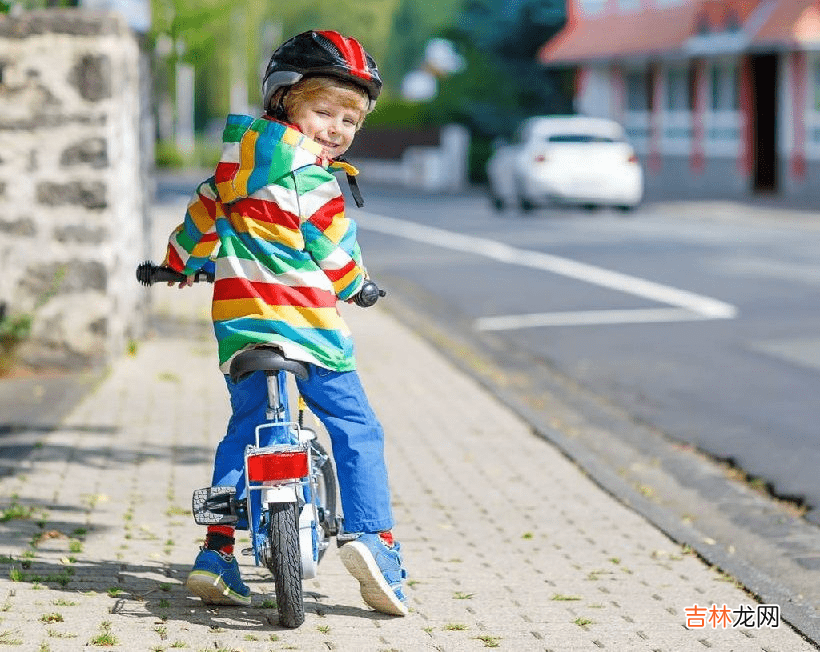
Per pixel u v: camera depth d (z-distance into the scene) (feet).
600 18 269.64
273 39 511.81
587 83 269.64
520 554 36.17
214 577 29.14
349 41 27.81
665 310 87.66
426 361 69.15
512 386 65.21
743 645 28.71
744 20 211.61
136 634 27.53
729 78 226.79
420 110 309.42
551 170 169.99
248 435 28.84
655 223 156.56
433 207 193.57
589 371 68.59
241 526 28.73
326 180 27.40
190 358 65.82
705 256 117.70
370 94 28.12
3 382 58.29
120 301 63.67
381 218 170.60
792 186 211.20
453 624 29.35
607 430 55.93
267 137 27.35
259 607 30.14
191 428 50.26
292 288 27.61
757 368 68.18
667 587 33.30
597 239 136.05
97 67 58.80
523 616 30.35
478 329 82.74
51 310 59.98
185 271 29.17
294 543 27.17
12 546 34.27
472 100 299.58
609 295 95.09
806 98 208.44
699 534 38.73
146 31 74.28
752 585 33.35
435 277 108.17
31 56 58.59
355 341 75.36
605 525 39.55
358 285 28.04
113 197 60.49
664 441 53.93
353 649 27.22
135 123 68.80
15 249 59.52
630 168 170.50
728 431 55.06
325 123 27.96
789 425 55.83
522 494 43.04
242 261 27.63
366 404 29.04
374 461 28.99
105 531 36.27
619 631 29.43
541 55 286.25
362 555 28.50
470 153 273.95
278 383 27.66
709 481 47.78
